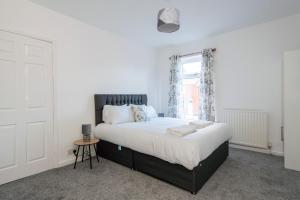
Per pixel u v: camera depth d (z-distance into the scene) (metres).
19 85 2.46
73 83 3.09
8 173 2.36
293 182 2.28
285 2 2.62
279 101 3.29
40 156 2.68
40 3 2.59
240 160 3.05
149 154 2.43
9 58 2.37
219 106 3.99
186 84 4.67
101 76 3.59
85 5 2.66
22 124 2.50
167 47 4.91
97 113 3.40
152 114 4.06
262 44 3.43
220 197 1.97
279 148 3.29
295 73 2.64
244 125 3.58
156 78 5.09
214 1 2.57
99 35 3.54
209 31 3.76
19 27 2.44
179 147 2.08
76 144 2.79
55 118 2.82
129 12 2.89
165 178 2.31
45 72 2.74
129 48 4.24
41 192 2.10
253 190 2.11
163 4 2.64
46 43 2.75
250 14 3.00
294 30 3.10
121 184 2.28
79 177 2.48
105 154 3.21
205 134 2.37
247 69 3.62
